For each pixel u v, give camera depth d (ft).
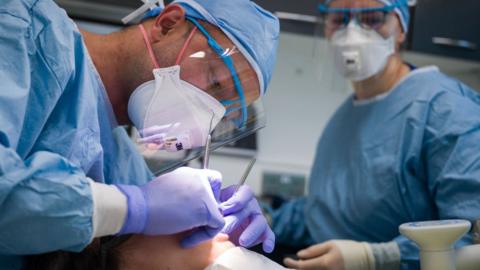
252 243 4.18
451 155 5.69
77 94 3.88
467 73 9.72
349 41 6.55
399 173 6.03
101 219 3.32
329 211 6.89
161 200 3.55
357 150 6.70
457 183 5.51
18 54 3.55
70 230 3.19
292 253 7.72
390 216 6.15
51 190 3.12
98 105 4.33
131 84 4.38
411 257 5.17
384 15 6.53
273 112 10.00
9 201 3.06
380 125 6.59
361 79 6.79
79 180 3.24
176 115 4.28
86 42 4.40
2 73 3.44
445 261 3.94
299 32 8.27
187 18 4.39
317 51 7.78
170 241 3.90
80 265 3.73
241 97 4.37
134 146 4.69
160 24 4.38
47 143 3.68
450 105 6.05
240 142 9.70
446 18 8.47
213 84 4.28
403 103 6.49
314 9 8.03
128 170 4.60
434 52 8.66
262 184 9.70
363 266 5.20
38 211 3.09
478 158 5.50
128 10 7.95
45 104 3.64
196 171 3.89
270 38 4.49
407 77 6.72
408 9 6.98
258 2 7.89
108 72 4.41
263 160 9.82
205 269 3.72
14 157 3.14
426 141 6.01
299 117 10.03
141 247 3.87
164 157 4.53
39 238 3.19
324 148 7.50
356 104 7.20
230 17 4.34
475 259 4.34
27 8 3.78
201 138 4.33
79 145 3.79
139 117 4.37
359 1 6.52
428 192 6.04
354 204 6.46
